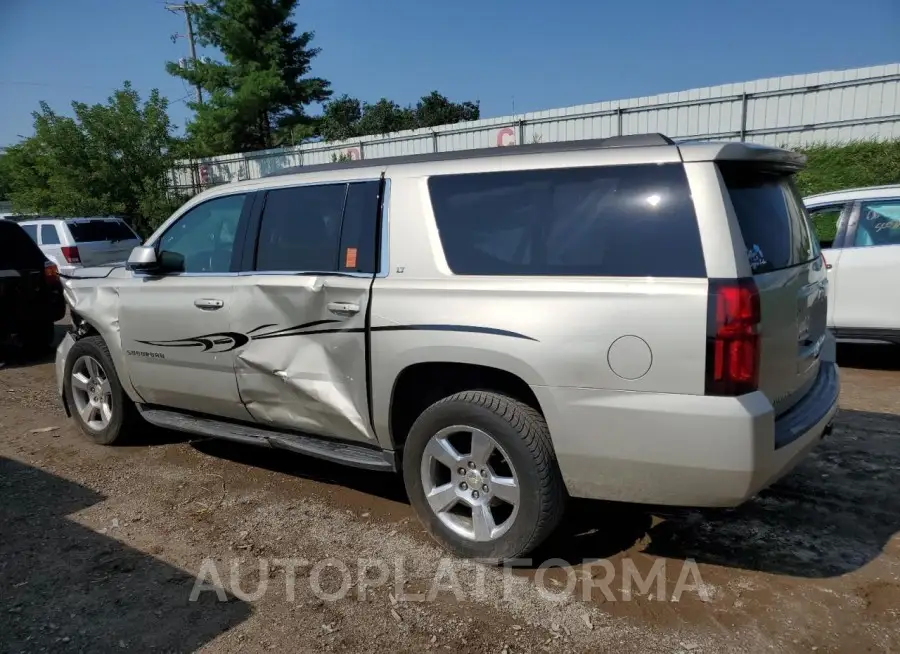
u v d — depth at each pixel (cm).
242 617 296
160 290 450
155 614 300
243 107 3033
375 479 445
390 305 339
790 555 335
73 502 418
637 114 1875
